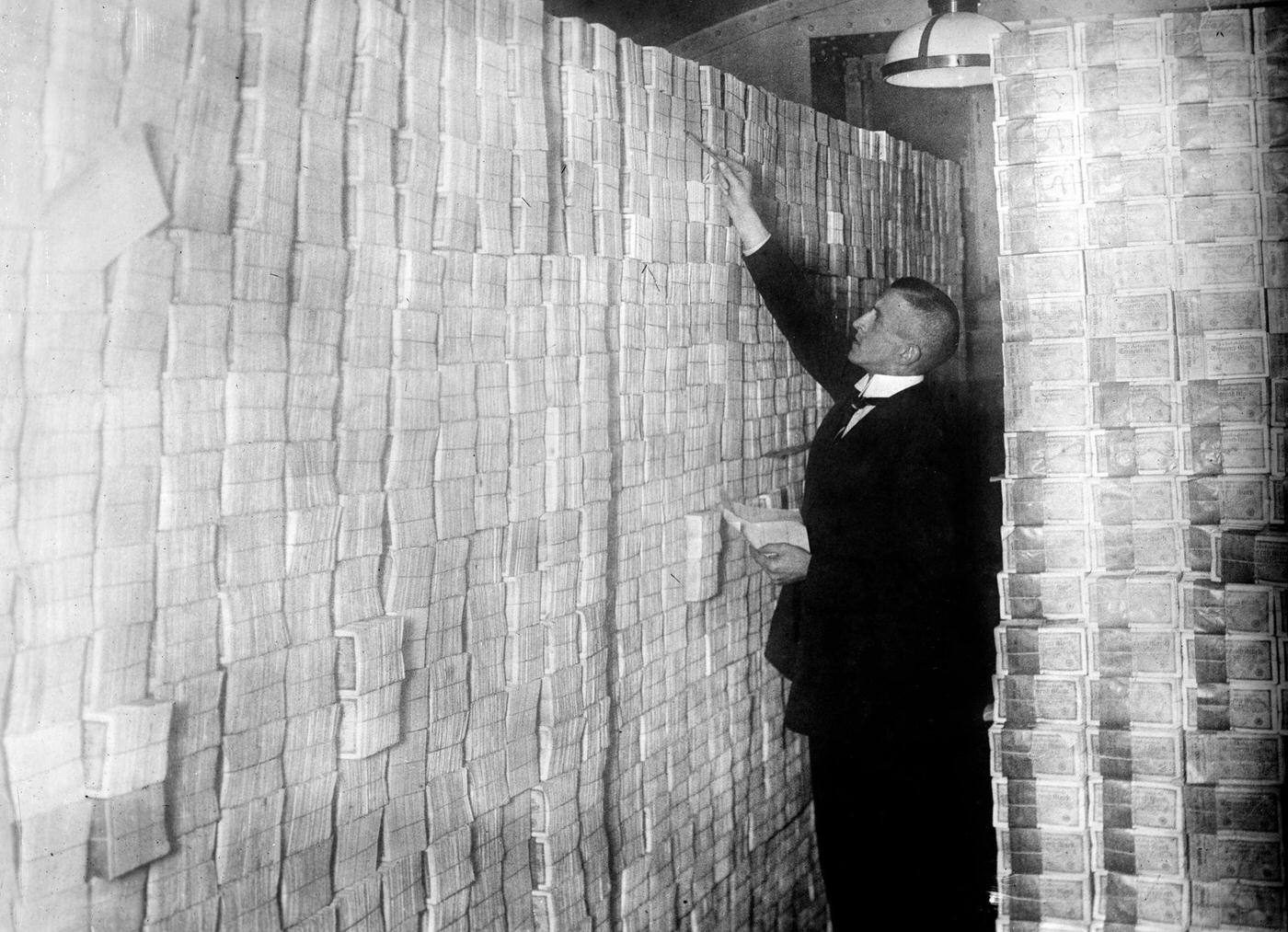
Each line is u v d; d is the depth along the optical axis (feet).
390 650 6.91
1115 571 9.22
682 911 10.56
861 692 11.28
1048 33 8.97
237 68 5.93
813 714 11.31
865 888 11.72
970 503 17.85
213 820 5.94
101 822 5.30
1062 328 9.16
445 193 7.43
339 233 6.61
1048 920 9.45
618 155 9.49
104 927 5.40
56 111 5.04
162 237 5.53
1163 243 8.88
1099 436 9.16
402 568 7.15
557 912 8.63
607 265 9.20
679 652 10.49
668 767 10.35
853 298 13.79
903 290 11.33
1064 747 9.32
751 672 11.94
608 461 9.19
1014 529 9.39
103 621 5.32
